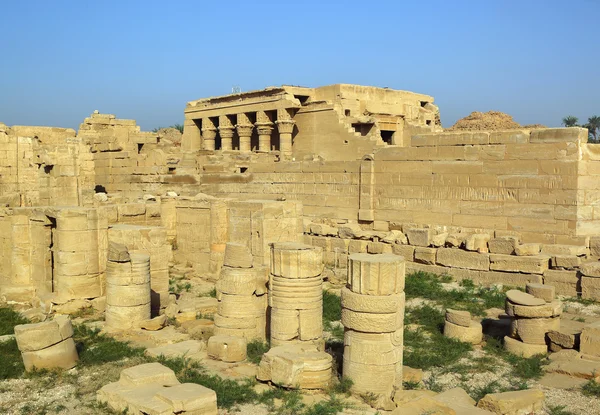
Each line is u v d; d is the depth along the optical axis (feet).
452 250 65.16
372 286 35.37
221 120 145.07
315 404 33.63
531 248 60.90
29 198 105.19
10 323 51.60
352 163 84.12
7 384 37.73
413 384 37.29
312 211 89.71
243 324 45.78
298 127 128.16
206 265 71.31
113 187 124.26
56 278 55.67
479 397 35.27
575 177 63.36
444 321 50.39
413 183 77.15
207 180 105.50
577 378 38.17
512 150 68.08
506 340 44.37
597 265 55.77
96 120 141.08
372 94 131.23
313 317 42.98
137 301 48.67
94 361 41.09
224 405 33.83
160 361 40.47
